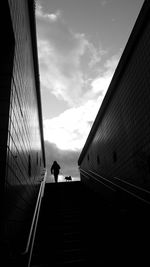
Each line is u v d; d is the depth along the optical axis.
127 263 4.20
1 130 2.96
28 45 6.21
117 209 5.86
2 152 2.86
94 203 7.61
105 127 8.16
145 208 4.77
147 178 4.90
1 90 3.20
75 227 5.86
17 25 4.02
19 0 4.37
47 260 4.55
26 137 5.26
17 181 3.79
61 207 7.38
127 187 6.12
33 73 8.10
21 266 2.88
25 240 4.50
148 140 4.73
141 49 4.84
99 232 5.52
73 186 10.41
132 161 5.70
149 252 4.33
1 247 2.56
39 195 6.26
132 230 5.10
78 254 4.69
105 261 4.32
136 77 5.17
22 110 4.58
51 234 5.59
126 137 6.07
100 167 9.23
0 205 2.68
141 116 5.02
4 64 3.42
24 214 4.72
